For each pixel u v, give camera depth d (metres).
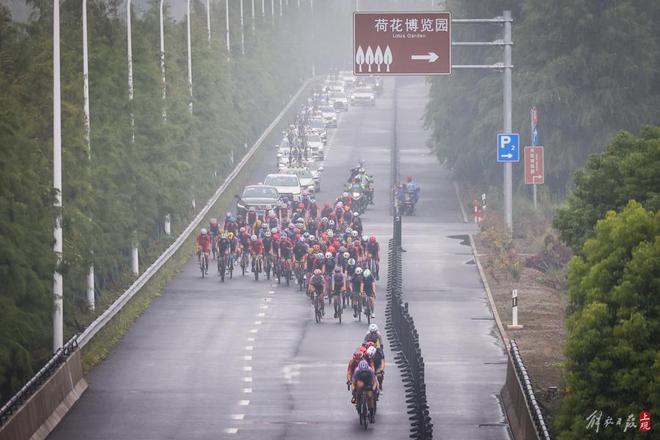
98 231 93.38
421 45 117.06
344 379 75.75
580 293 58.94
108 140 103.19
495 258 118.94
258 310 98.88
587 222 71.81
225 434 63.62
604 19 166.75
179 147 133.88
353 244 109.19
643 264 54.84
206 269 116.25
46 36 103.88
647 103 168.88
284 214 141.12
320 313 94.12
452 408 69.06
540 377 74.62
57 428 64.88
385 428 64.69
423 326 92.06
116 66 109.06
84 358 78.94
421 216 160.50
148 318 95.50
